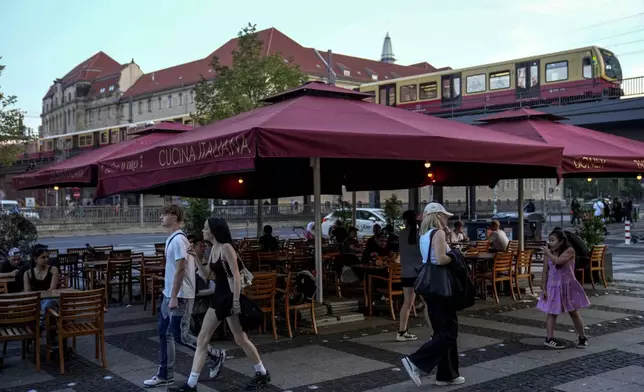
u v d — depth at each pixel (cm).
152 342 894
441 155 857
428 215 670
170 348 678
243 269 654
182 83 8738
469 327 973
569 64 2939
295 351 824
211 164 790
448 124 1046
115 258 1270
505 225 2167
